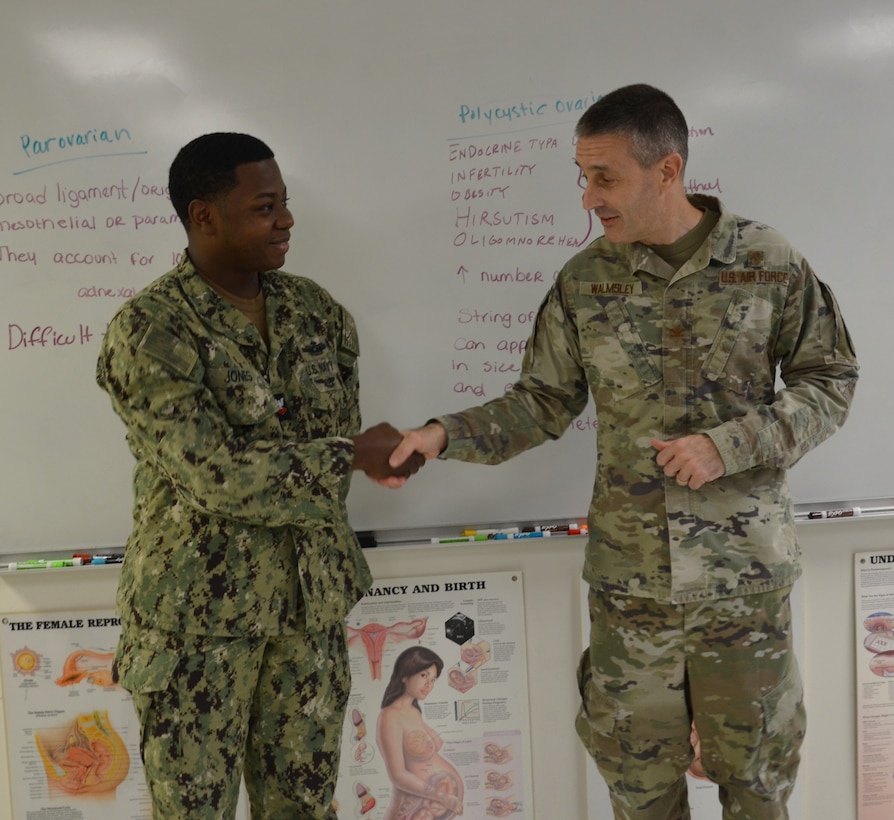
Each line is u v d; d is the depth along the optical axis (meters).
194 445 1.36
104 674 1.94
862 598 2.02
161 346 1.38
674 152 1.49
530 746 2.02
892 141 1.91
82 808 1.97
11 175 1.84
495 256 1.90
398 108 1.86
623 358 1.57
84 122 1.84
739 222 1.57
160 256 1.87
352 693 1.98
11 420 1.89
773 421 1.48
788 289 1.54
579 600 2.00
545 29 1.85
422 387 1.93
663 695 1.60
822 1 1.87
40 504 1.91
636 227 1.52
